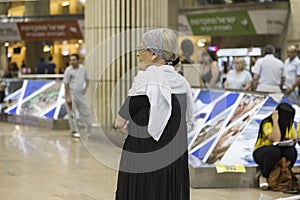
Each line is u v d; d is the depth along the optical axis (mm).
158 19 12227
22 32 23250
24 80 16844
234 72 12906
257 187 8031
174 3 21844
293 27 19953
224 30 21406
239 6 20875
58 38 23156
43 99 15750
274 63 12234
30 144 11992
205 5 21812
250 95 9250
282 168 7867
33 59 22984
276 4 20078
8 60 22031
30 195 7578
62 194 7645
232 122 8727
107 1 12141
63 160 10109
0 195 7562
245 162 8117
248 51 20656
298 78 12836
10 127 15219
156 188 4914
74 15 22781
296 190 7812
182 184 5027
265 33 20453
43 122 15086
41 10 23141
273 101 9047
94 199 7391
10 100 16859
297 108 8875
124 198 4957
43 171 9148
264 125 8023
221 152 8211
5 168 9367
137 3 12039
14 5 23547
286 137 7930
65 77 13008
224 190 7828
